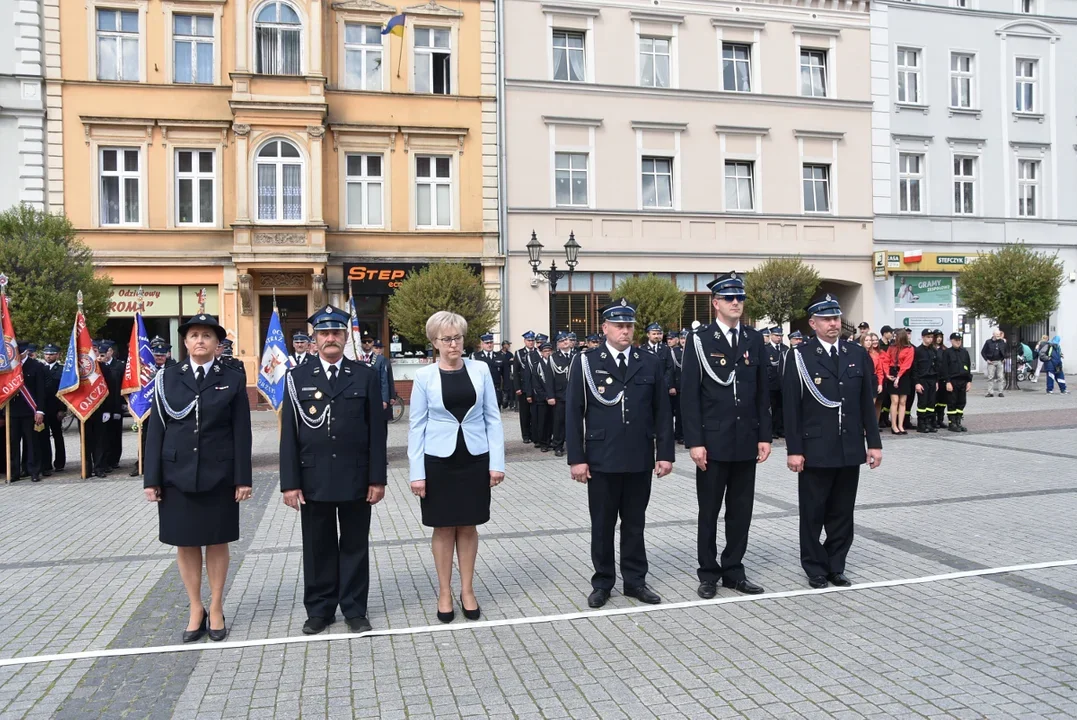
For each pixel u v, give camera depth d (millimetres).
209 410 5074
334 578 5340
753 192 25641
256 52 21578
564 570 6551
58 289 17625
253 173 21359
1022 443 13156
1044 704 3945
